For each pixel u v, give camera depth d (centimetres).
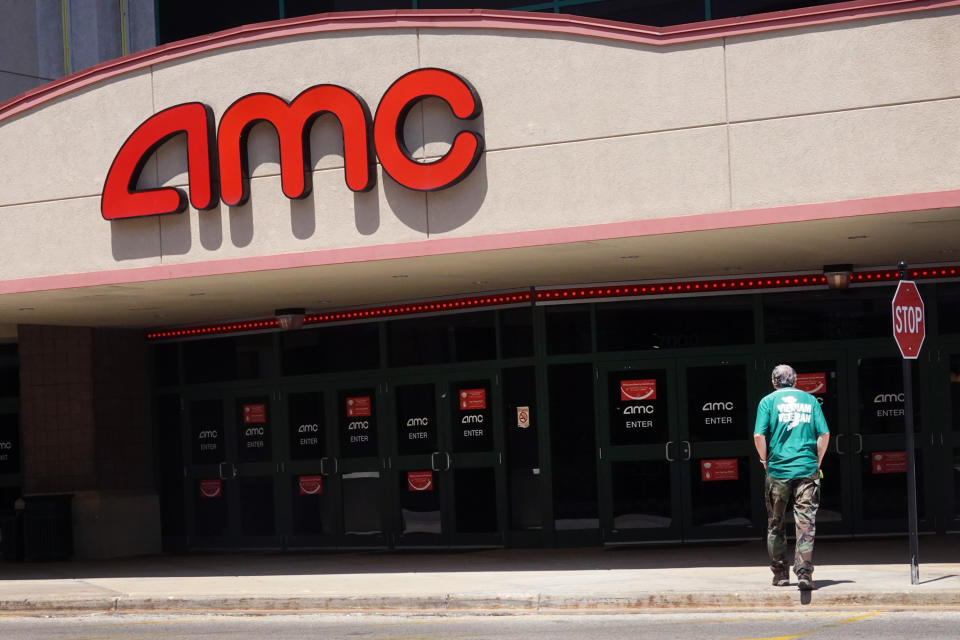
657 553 1608
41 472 2014
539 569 1488
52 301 1653
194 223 1496
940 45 1223
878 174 1234
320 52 1448
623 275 1655
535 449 1750
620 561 1534
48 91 1581
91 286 1520
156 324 2025
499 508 1770
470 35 1385
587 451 1730
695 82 1297
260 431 1989
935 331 1652
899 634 973
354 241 1424
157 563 1848
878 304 1672
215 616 1299
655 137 1309
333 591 1334
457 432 1808
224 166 1469
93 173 1555
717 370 1705
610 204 1321
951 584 1153
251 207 1471
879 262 1622
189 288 1573
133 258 1528
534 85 1357
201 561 1853
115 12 2241
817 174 1252
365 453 1889
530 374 1756
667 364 1711
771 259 1538
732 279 1700
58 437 2011
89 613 1362
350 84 1433
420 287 1681
